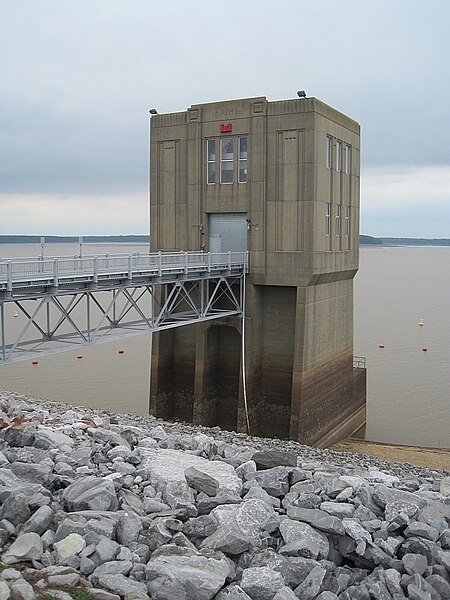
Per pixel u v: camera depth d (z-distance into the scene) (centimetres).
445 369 5428
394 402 4444
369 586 925
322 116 3528
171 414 3891
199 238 3772
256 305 3628
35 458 1291
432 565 987
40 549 909
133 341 6812
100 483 1116
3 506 1006
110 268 2586
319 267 3534
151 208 3944
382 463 2547
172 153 3856
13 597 788
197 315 3338
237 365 3784
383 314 9269
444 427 3912
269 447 2620
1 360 2194
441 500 1257
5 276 2158
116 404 4141
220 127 3666
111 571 878
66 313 2447
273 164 3531
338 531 1021
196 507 1121
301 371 3434
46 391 4488
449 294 12638
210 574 877
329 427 3762
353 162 4053
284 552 988
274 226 3544
